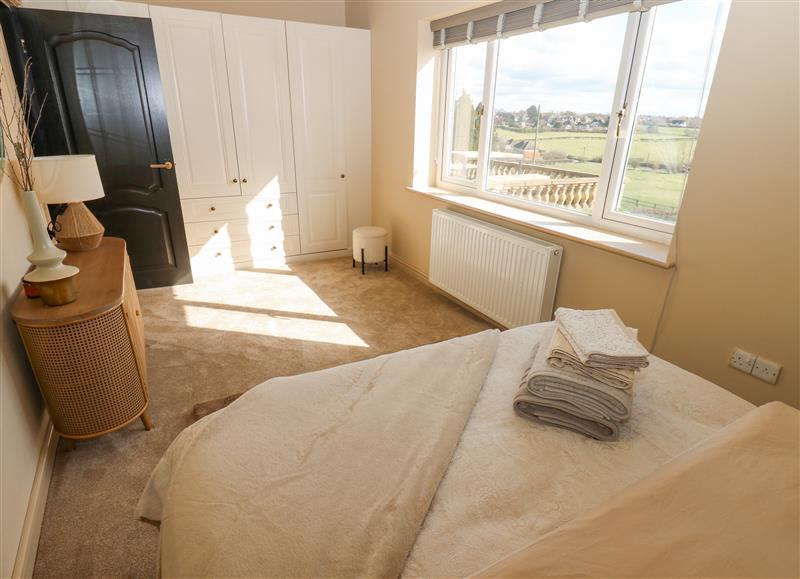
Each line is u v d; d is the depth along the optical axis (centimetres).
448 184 359
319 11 425
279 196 400
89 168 221
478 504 92
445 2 297
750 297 167
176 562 81
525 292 256
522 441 111
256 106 366
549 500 93
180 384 231
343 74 392
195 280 379
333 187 423
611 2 209
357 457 101
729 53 157
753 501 80
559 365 120
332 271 409
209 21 331
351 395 125
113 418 180
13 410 152
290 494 91
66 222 233
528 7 252
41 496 154
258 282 378
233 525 84
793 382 160
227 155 368
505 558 71
